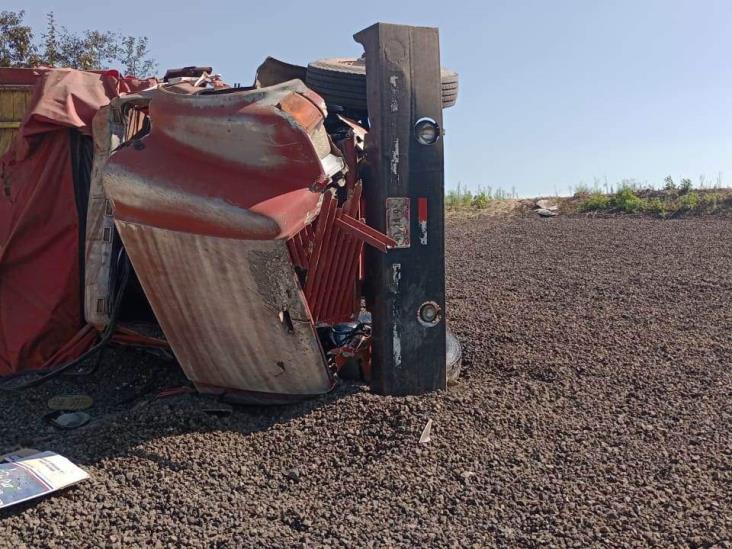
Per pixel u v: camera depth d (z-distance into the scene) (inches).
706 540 138.3
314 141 198.1
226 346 201.0
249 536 142.5
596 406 208.2
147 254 193.5
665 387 224.8
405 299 211.2
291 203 186.1
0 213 254.7
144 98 226.7
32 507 150.9
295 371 200.2
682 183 877.2
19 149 247.4
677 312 331.6
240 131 189.6
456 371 229.5
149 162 191.3
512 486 160.4
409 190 209.9
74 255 243.8
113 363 246.8
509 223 816.9
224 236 183.8
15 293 243.0
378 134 207.0
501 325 309.7
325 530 144.9
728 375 235.6
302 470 170.2
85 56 847.1
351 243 201.2
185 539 141.6
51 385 233.8
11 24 815.7
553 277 443.2
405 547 138.9
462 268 501.0
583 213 869.8
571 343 276.7
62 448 181.6
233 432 190.4
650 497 155.0
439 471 167.3
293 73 269.1
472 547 138.5
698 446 180.4
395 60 206.5
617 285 405.1
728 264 465.7
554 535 141.7
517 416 196.1
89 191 242.4
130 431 188.2
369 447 179.9
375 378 213.0
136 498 156.6
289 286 187.8
